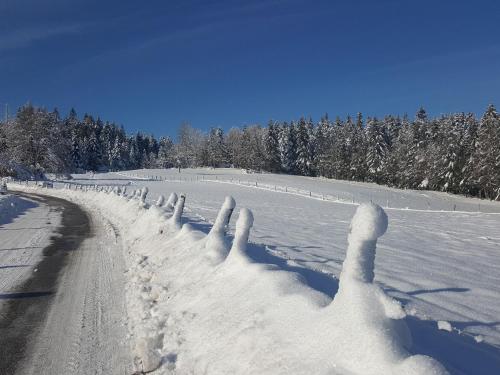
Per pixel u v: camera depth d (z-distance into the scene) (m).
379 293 2.46
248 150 99.81
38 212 22.48
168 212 12.10
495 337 4.02
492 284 6.61
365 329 2.35
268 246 9.56
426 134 78.00
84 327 5.46
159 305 5.30
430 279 6.84
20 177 66.31
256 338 3.11
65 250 11.20
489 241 12.98
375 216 2.44
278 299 3.34
